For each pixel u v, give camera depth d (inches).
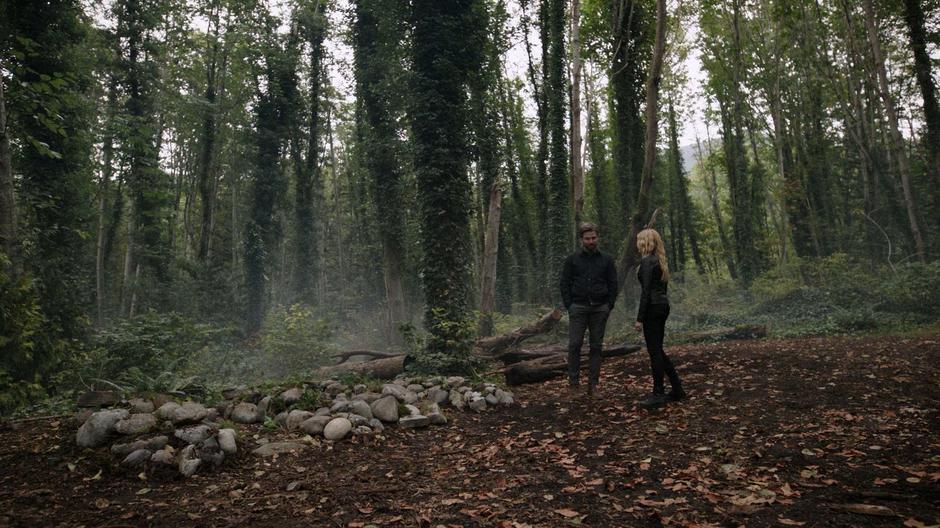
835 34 844.0
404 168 673.6
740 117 972.6
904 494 103.7
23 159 479.8
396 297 663.8
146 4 784.3
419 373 315.9
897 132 637.9
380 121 668.7
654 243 202.7
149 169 728.3
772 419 167.2
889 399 177.9
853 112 943.7
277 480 134.9
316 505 116.6
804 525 93.7
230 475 138.7
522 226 1044.5
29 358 232.1
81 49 691.4
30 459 141.6
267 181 907.4
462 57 458.6
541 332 446.0
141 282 846.5
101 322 786.8
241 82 974.4
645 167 436.1
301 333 402.3
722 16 897.5
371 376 332.5
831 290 565.6
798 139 964.0
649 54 823.7
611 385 249.8
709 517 100.3
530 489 122.5
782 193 834.8
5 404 215.8
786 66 931.3
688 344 415.5
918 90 839.7
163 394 192.5
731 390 211.8
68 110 498.6
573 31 545.6
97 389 252.5
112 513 111.7
